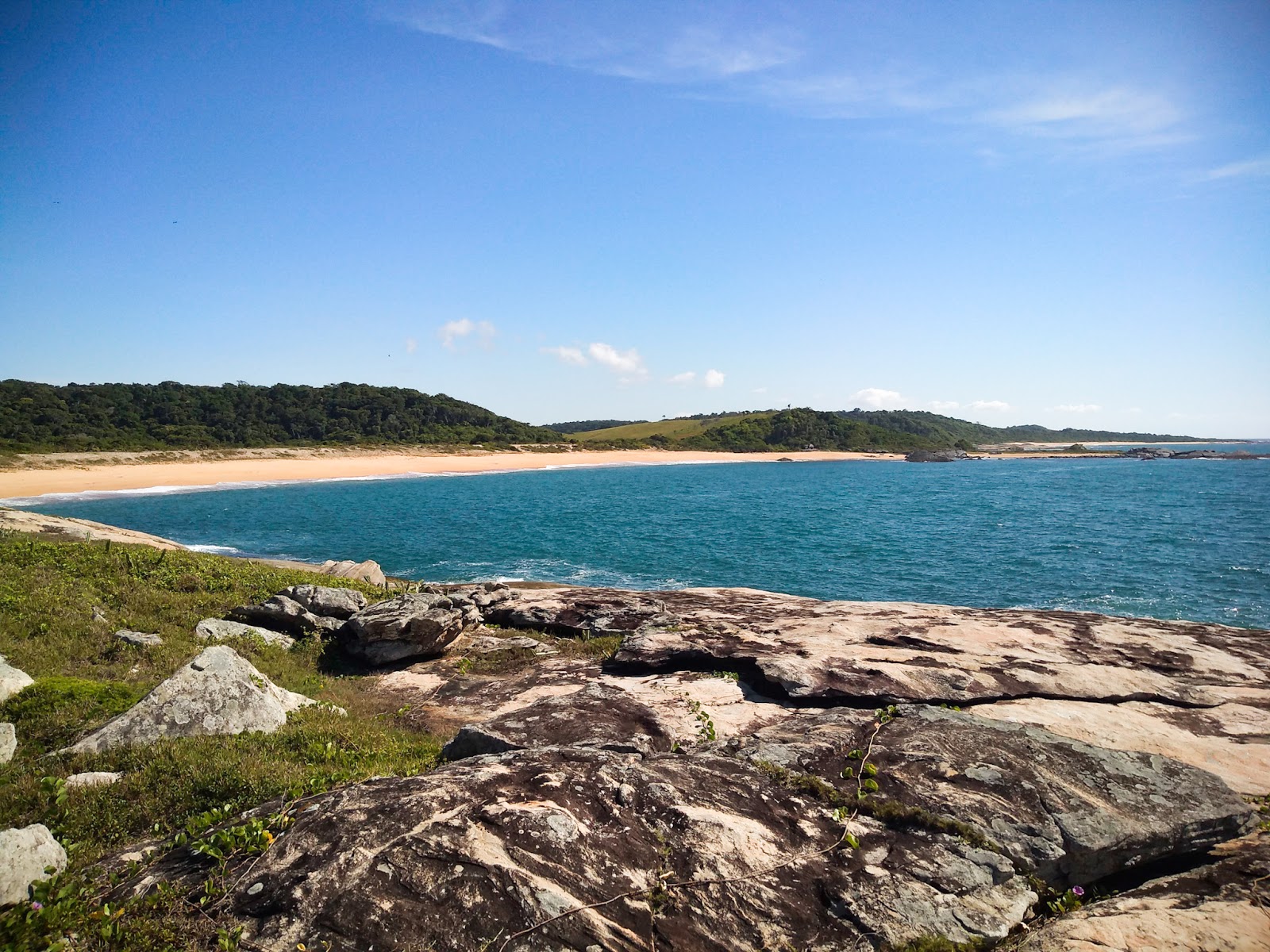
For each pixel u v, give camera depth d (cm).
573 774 658
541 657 1584
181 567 1891
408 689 1377
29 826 642
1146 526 4788
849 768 724
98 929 484
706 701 1100
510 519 5434
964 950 508
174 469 8406
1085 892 610
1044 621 1620
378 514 5641
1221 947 516
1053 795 670
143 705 966
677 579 3238
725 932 496
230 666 1065
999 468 13812
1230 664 1331
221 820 644
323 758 919
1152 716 1068
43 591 1482
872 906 531
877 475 11625
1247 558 3528
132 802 760
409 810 579
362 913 475
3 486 6606
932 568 3447
